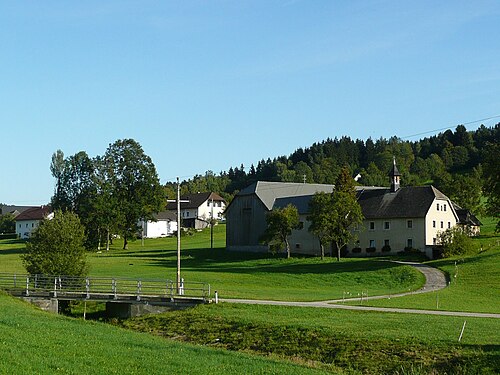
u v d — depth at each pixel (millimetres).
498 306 57438
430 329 39844
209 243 154625
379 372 33844
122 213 135625
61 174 142875
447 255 100562
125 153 138750
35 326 40031
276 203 126188
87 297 59062
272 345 40875
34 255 65125
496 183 88062
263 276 88875
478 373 31719
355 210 103688
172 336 46844
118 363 29719
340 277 85562
